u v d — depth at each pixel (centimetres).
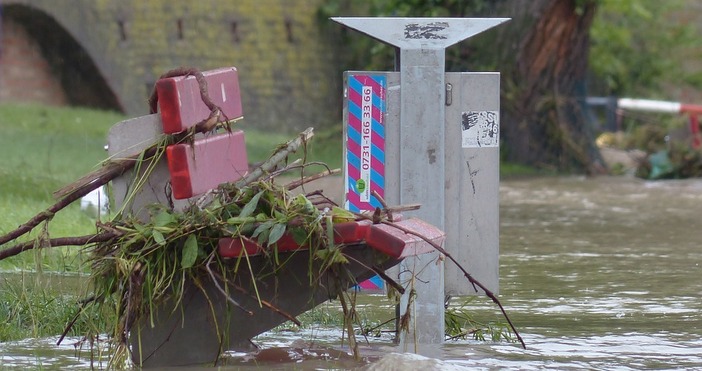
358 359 1852
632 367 1819
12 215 3127
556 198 5234
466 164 2097
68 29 7631
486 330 2150
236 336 1830
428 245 1794
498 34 6850
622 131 8106
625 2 9838
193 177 1780
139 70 8094
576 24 6781
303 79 8856
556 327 2200
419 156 2055
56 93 8000
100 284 1770
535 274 2961
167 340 1803
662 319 2302
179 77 1798
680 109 7106
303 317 2214
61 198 1827
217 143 1883
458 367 1723
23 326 2075
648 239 3744
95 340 1948
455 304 2478
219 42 8519
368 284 2050
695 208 4794
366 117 2080
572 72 6844
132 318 1756
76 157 5631
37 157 5422
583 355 1916
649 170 6469
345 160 2084
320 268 1758
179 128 1756
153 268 1736
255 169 1841
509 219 4356
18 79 7819
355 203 2086
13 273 2373
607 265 3131
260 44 8706
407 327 1889
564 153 6775
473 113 2091
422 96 2053
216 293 1803
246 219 1719
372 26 2047
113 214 1878
